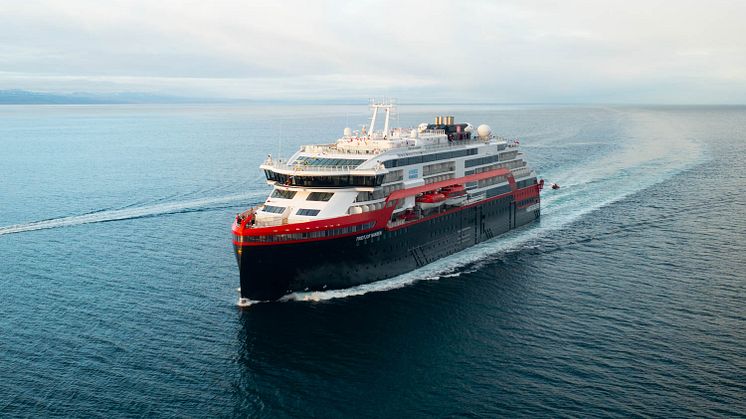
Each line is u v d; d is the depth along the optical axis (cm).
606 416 5047
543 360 5988
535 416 5081
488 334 6588
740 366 5778
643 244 9888
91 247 9706
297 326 6769
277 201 8075
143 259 9069
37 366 5809
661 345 6234
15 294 7612
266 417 5100
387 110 9500
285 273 7319
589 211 12325
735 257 9112
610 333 6544
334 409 5219
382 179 8025
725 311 7075
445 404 5281
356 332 6644
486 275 8494
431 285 8094
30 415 5034
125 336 6462
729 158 19712
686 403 5194
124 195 13888
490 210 10412
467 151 10075
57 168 18462
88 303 7331
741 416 4991
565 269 8700
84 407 5166
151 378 5638
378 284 8081
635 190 14312
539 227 11256
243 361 5984
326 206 7719
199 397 5353
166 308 7206
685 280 8144
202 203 13025
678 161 18975
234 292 7738
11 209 12456
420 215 8919
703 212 12088
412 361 6016
